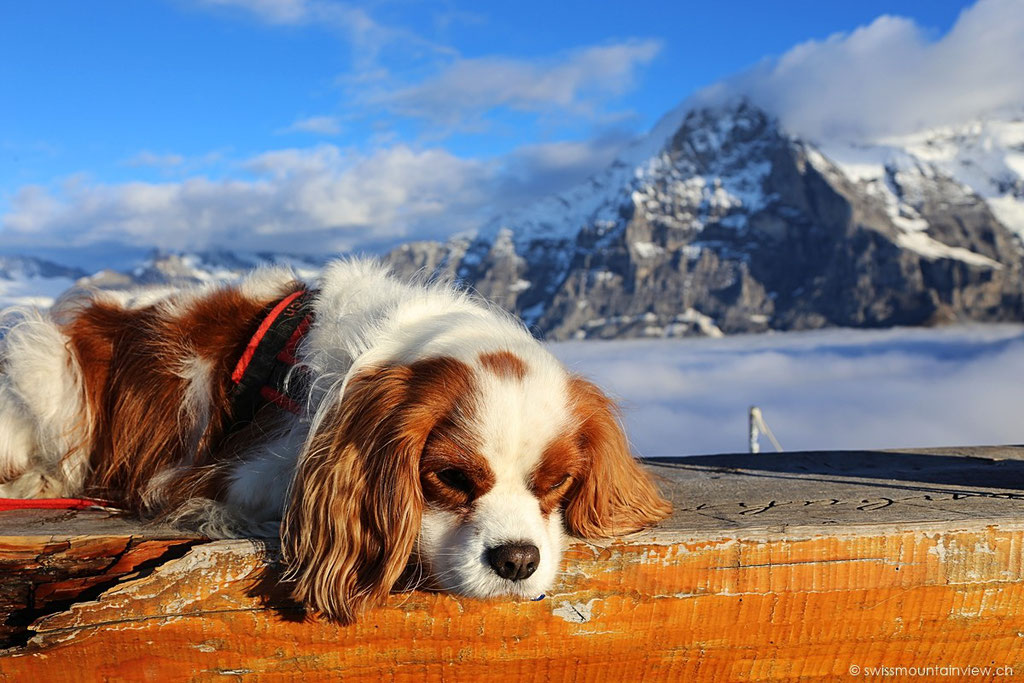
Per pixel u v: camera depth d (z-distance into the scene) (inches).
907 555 30.0
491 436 29.8
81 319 38.2
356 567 29.3
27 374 37.1
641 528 31.0
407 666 29.2
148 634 27.9
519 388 30.4
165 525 32.6
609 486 31.4
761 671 30.4
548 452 30.2
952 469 40.1
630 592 29.5
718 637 30.0
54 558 28.7
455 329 32.5
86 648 27.6
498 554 28.3
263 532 31.6
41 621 27.4
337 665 29.0
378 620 29.0
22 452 37.5
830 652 30.4
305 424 33.1
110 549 28.9
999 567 30.3
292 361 34.5
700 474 39.4
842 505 33.4
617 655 29.8
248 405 34.8
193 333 36.4
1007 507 32.8
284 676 28.9
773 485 36.9
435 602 28.9
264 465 33.2
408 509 29.4
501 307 36.2
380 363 31.8
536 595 28.7
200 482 33.7
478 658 29.2
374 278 36.5
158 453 35.7
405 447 29.6
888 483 37.3
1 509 34.5
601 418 31.9
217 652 28.4
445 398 30.2
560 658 29.6
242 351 35.7
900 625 30.3
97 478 37.2
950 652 30.8
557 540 30.1
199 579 28.1
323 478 29.8
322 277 36.8
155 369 36.2
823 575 29.9
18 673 27.5
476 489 29.9
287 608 28.6
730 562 29.6
